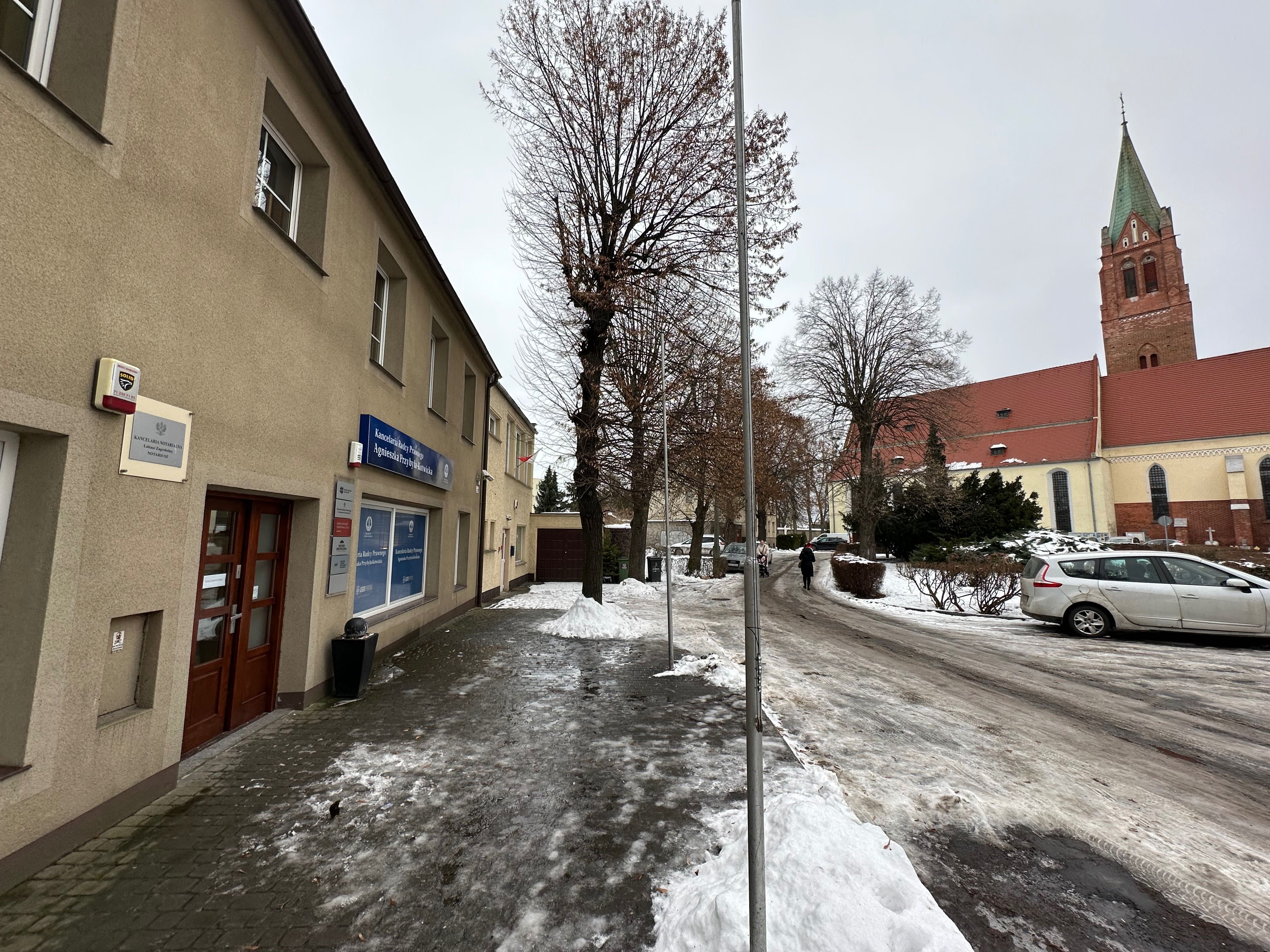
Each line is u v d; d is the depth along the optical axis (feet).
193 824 10.84
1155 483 130.52
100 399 10.31
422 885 8.97
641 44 37.70
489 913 8.31
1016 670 25.57
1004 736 16.67
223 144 14.11
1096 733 17.20
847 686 22.22
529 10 36.78
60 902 8.50
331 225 19.72
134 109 11.36
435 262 28.45
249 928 7.99
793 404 81.25
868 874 8.18
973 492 89.56
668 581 24.38
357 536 21.90
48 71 10.62
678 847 10.02
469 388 42.96
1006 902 8.89
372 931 7.93
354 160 21.26
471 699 19.20
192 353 12.98
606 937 7.80
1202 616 31.42
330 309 19.61
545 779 12.87
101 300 10.51
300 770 13.33
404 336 26.78
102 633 10.52
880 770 13.98
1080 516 128.98
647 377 38.52
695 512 91.61
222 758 14.01
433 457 30.30
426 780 12.76
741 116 8.00
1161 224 156.76
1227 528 121.70
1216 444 124.06
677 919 7.88
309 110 18.22
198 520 13.21
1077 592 34.40
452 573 37.17
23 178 9.07
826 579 79.71
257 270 15.48
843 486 113.29
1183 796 12.97
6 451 9.60
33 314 9.20
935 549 78.79
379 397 24.06
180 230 12.60
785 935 7.13
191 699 14.29
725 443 40.63
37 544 9.55
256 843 10.16
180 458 12.58
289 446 17.07
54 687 9.55
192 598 13.02
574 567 75.31
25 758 9.10
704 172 39.04
